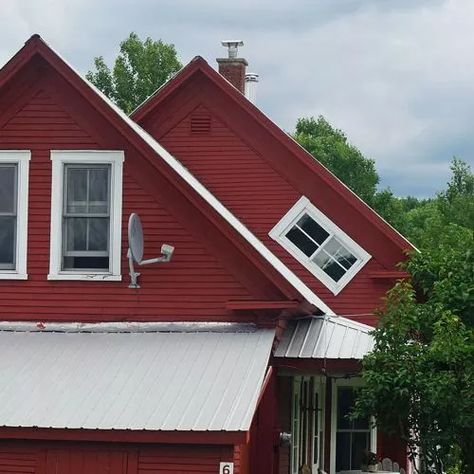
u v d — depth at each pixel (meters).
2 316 18.97
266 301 18.16
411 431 17.56
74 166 19.20
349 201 25.80
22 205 19.17
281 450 19.70
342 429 24.02
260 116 26.25
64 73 19.03
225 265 18.50
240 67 30.34
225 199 26.30
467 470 17.06
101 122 19.11
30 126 19.30
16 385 16.61
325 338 19.06
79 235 19.11
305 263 25.81
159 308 18.61
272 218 26.11
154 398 16.03
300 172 26.09
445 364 16.88
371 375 16.72
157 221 18.81
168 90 26.48
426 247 19.14
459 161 65.19
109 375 16.83
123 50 54.19
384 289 25.48
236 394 15.97
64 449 15.94
